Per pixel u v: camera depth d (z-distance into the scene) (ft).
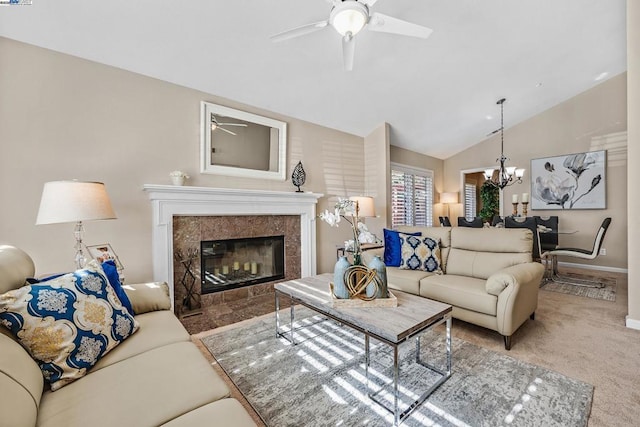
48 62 7.51
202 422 2.87
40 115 7.39
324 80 10.90
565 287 12.37
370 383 5.67
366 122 14.76
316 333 7.97
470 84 12.94
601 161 15.40
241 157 11.22
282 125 12.39
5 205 6.98
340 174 14.96
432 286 8.52
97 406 3.13
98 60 8.16
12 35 7.02
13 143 7.07
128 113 8.68
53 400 3.26
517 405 4.99
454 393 5.33
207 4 7.07
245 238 11.34
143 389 3.41
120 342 4.50
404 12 8.45
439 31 9.38
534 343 7.26
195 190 9.43
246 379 5.83
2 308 3.50
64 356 3.64
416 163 20.06
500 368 6.13
